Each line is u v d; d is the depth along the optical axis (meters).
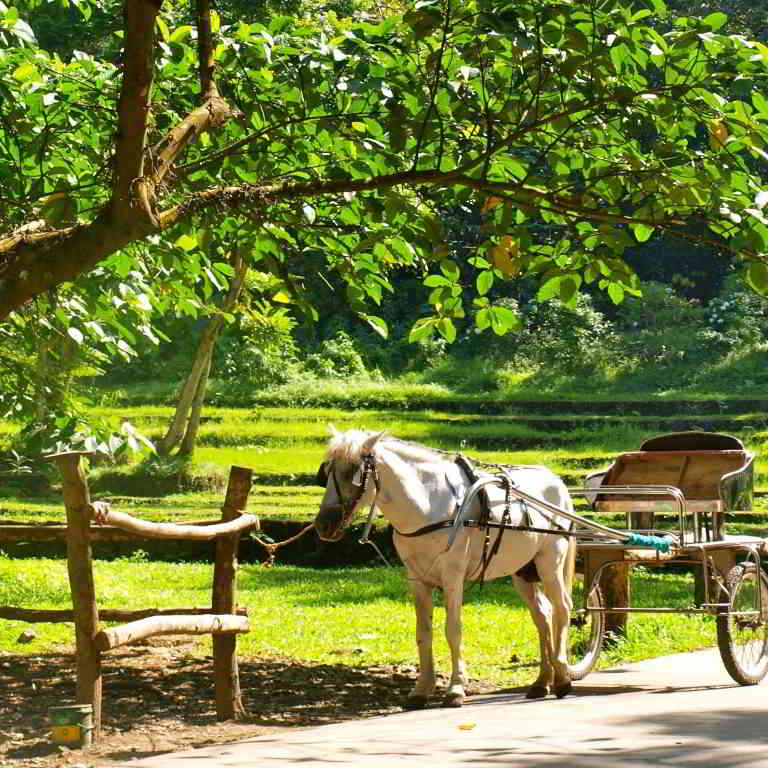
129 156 7.65
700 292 55.94
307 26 10.09
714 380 47.62
